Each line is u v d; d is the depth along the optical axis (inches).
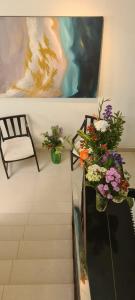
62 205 131.0
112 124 88.9
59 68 135.3
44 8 120.9
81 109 149.2
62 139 153.6
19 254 92.2
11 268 83.4
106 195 66.6
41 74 136.8
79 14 122.2
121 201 72.3
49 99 145.5
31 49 129.8
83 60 132.7
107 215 73.4
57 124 155.1
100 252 62.9
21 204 131.2
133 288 55.4
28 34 125.7
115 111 150.3
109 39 128.4
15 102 146.3
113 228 69.6
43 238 101.7
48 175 150.2
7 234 103.7
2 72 135.3
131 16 122.0
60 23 123.0
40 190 140.5
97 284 56.0
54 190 140.5
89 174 66.9
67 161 160.1
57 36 126.3
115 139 83.6
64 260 87.1
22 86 140.3
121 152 166.6
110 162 67.9
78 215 75.6
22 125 153.9
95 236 67.2
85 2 119.3
